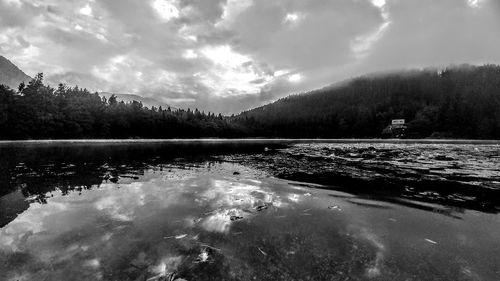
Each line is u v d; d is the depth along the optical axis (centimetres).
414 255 486
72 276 412
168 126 9425
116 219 661
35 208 754
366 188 1031
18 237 553
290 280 409
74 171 1453
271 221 655
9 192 951
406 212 730
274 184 1098
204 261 461
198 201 827
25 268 433
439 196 909
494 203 819
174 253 488
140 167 1639
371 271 434
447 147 4028
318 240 548
